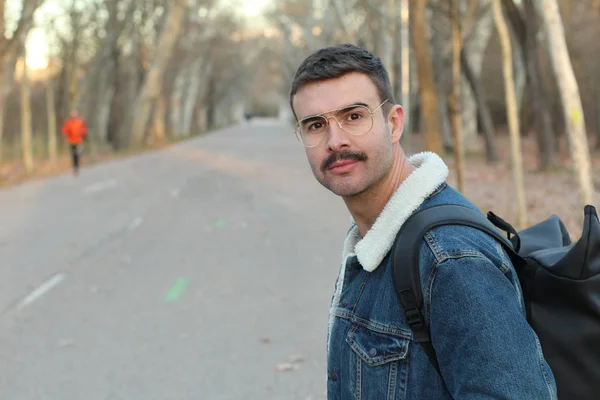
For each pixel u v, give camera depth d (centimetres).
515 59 2869
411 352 148
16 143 3241
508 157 2705
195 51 5706
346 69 166
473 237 148
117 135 4272
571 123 766
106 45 3722
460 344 138
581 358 154
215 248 959
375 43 2838
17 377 490
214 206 1422
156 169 2481
